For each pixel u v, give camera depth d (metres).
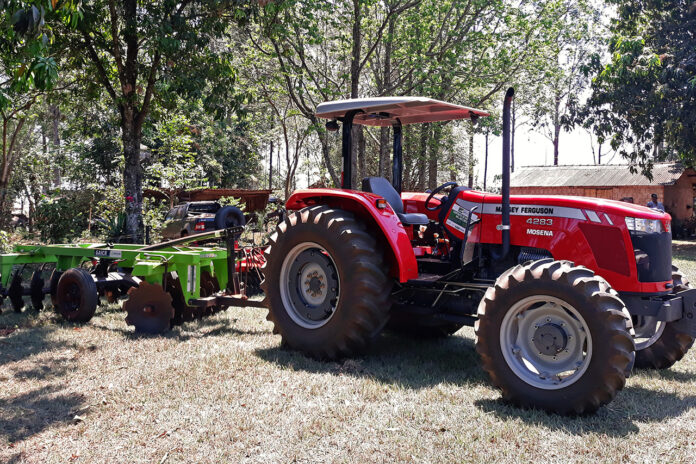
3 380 4.35
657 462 2.95
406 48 17.02
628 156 18.59
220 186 29.03
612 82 17.27
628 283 4.09
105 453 3.08
